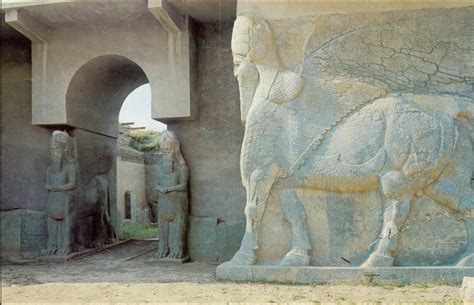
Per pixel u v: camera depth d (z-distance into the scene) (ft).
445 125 18.78
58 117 25.91
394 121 18.81
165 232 24.48
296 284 18.20
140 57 25.14
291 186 19.24
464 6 19.31
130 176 52.49
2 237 27.45
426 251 18.53
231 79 25.11
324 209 19.12
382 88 19.24
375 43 19.53
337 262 18.80
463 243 18.45
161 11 22.45
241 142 24.75
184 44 24.47
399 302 14.90
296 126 19.27
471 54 19.19
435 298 15.48
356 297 15.83
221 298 15.89
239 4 20.18
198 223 24.75
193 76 24.89
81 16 24.77
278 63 19.76
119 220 32.78
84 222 27.89
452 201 18.49
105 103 30.48
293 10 19.90
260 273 18.72
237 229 24.32
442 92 19.13
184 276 20.27
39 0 23.16
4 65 28.25
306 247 18.78
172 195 24.20
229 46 25.27
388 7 19.56
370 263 18.26
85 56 25.82
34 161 27.50
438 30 19.38
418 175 18.52
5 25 26.11
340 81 19.34
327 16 19.75
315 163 18.95
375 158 18.71
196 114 25.07
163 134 24.45
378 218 18.88
